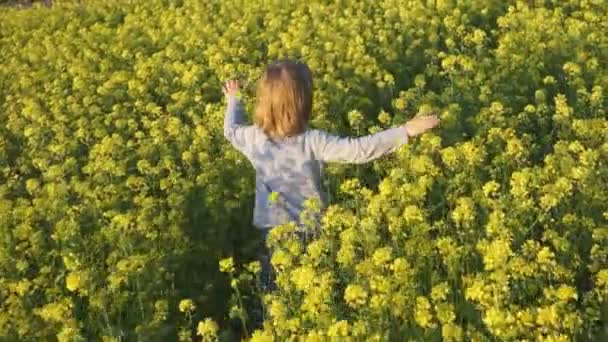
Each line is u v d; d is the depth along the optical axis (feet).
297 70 14.75
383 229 16.02
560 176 17.35
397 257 14.96
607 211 16.08
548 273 13.51
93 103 28.19
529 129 21.45
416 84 23.62
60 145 23.16
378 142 14.47
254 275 17.24
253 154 15.71
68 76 32.09
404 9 31.71
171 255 16.88
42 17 44.16
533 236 15.99
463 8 31.99
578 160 18.57
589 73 24.23
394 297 13.28
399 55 28.27
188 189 19.54
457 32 29.17
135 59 33.50
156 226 18.10
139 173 22.15
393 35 30.09
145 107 26.35
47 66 34.22
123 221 17.02
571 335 12.44
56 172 21.17
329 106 24.09
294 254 14.66
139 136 23.34
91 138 24.97
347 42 29.63
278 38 32.83
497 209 15.80
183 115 26.22
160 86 28.48
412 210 15.10
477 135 19.40
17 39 39.70
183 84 27.96
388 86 25.31
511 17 29.45
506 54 25.81
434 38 28.43
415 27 30.71
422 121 14.38
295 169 15.38
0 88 32.60
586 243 15.65
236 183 19.39
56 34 38.73
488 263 13.30
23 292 15.37
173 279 16.33
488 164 19.61
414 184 16.57
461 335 12.26
